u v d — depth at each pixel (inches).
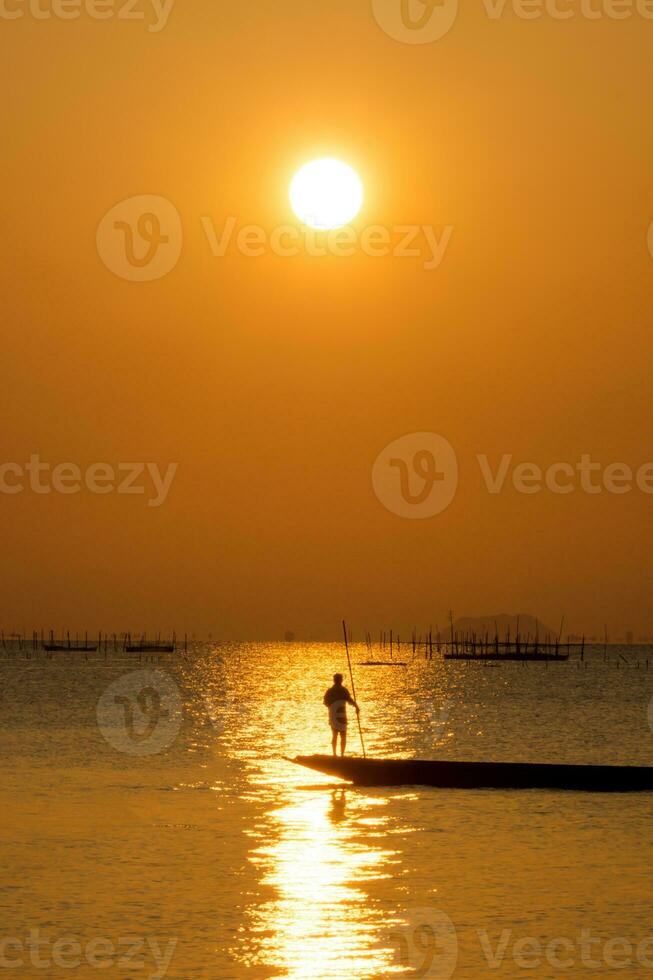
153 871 953.5
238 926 786.8
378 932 774.5
